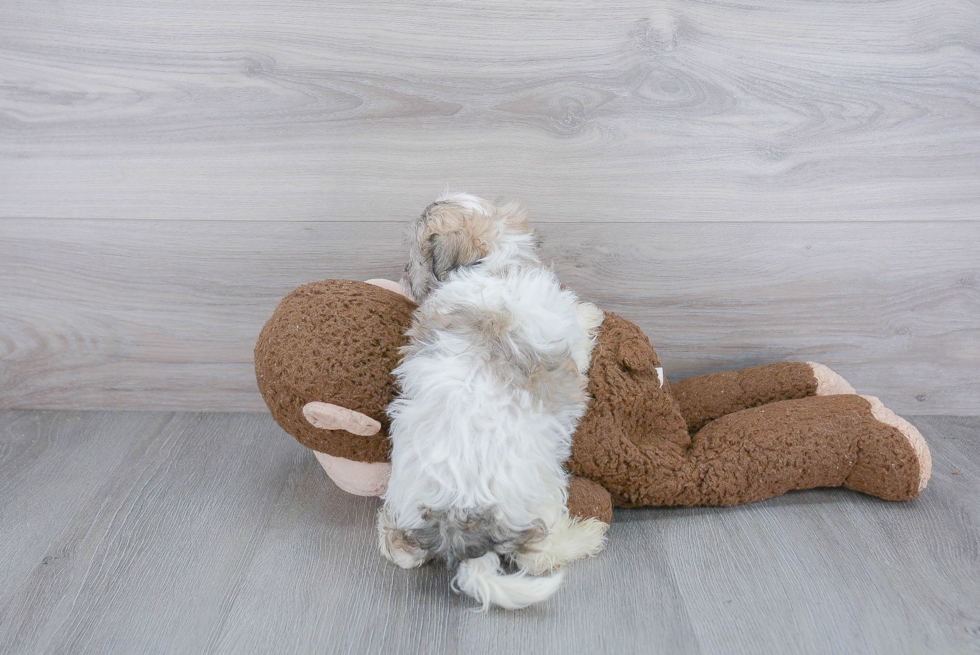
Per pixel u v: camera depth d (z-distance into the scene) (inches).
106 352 72.7
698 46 62.3
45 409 74.9
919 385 72.5
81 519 57.7
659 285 69.3
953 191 66.0
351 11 61.4
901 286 68.9
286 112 64.4
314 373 50.4
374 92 63.7
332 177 66.3
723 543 54.4
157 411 74.8
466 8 61.2
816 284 69.0
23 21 62.2
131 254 68.9
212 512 59.0
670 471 56.6
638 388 56.3
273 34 62.3
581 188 66.2
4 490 61.4
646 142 64.8
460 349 48.7
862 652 44.3
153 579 51.2
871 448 56.7
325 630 46.6
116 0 61.5
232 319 71.3
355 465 56.0
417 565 52.1
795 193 66.2
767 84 63.2
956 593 49.1
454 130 64.7
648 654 44.3
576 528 52.4
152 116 64.7
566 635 45.9
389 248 68.4
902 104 63.7
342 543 55.3
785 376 65.7
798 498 60.1
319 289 54.7
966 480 62.1
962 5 61.1
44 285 70.0
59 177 66.5
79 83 63.9
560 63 62.7
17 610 48.1
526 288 51.6
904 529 55.7
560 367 51.0
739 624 46.6
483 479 46.7
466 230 53.2
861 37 62.0
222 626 46.9
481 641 45.6
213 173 66.4
